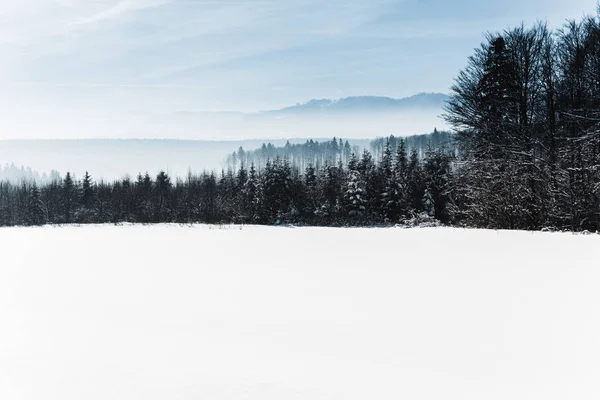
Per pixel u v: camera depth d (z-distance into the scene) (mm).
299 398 3010
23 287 7125
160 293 6551
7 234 21109
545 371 3400
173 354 3875
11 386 3252
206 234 19781
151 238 17609
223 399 3010
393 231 18625
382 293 6262
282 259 10352
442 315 5008
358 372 3439
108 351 3973
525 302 5430
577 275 6887
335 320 4918
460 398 2994
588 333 4219
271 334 4434
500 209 19922
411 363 3609
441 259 9422
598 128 19969
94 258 11102
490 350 3865
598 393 3021
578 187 18078
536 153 22688
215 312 5359
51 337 4406
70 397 3066
